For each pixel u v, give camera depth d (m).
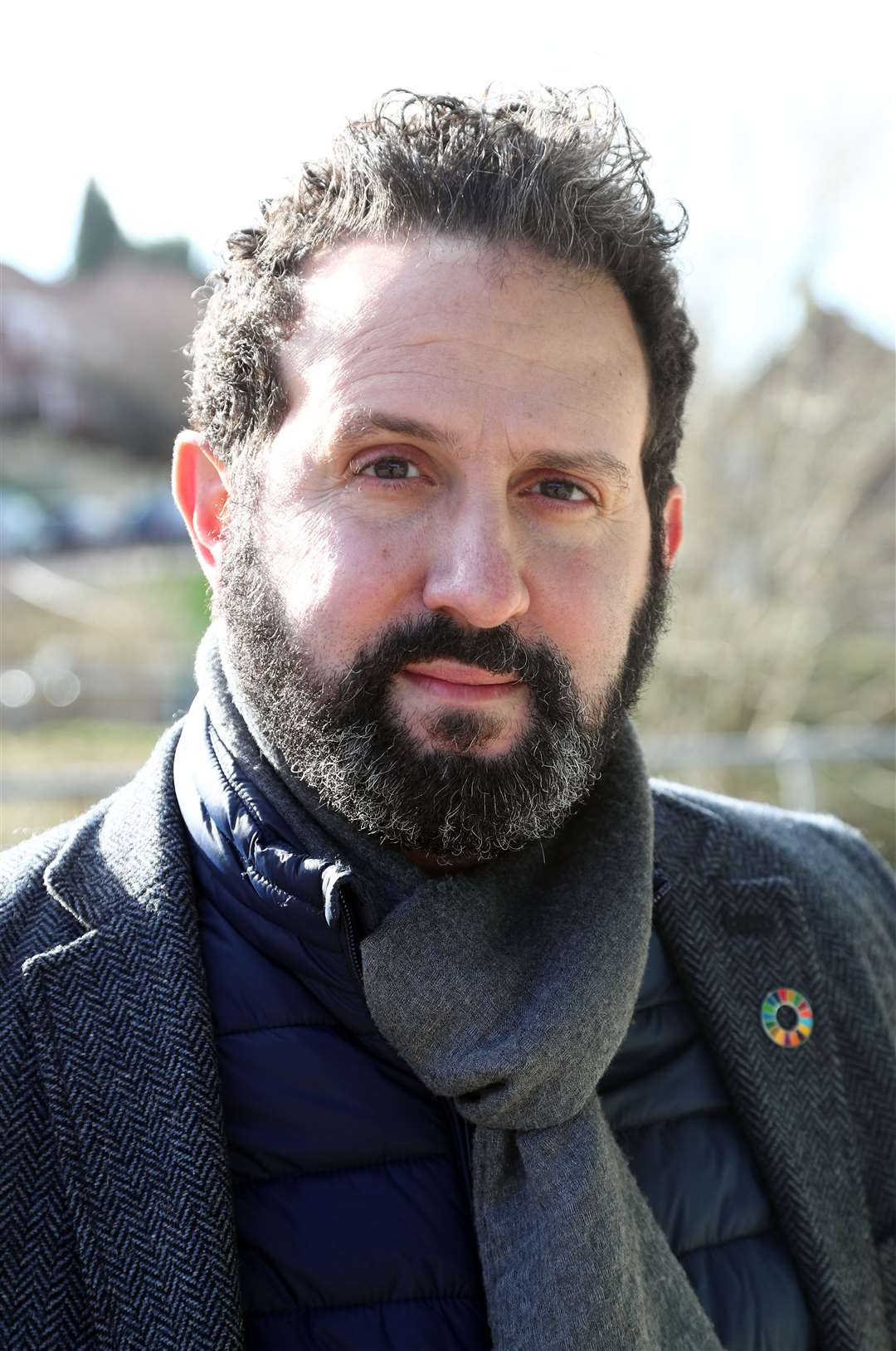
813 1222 1.34
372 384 1.18
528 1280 1.13
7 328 19.38
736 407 8.06
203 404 1.40
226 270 1.35
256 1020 1.23
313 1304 1.14
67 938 1.24
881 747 4.46
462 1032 1.19
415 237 1.21
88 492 17.98
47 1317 1.07
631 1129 1.35
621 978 1.25
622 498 1.27
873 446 7.85
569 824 1.40
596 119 1.35
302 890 1.20
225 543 1.33
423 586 1.18
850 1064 1.46
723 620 7.72
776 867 1.57
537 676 1.20
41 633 12.56
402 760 1.18
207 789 1.30
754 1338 1.27
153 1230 1.10
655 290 1.33
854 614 8.09
